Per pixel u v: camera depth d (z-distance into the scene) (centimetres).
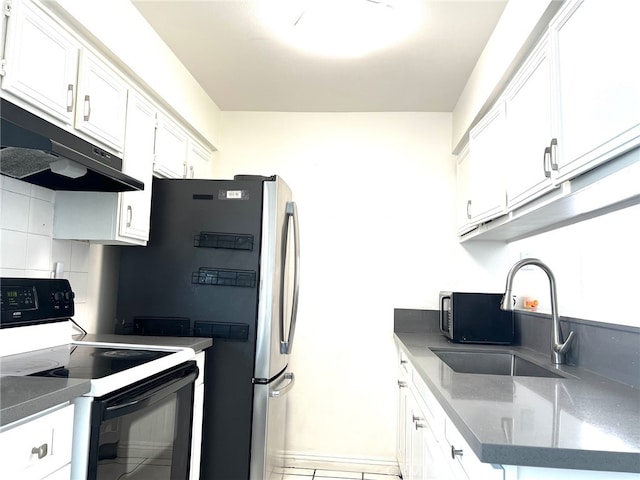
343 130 337
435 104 321
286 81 293
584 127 135
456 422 111
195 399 207
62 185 192
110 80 197
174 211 236
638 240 176
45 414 111
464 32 231
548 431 98
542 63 168
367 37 239
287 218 247
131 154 215
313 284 324
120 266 235
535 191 175
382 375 316
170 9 218
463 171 300
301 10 218
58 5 157
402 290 321
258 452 218
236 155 341
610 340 162
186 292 230
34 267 191
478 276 317
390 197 328
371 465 309
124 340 208
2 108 134
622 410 116
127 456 143
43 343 184
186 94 278
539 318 234
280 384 241
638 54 108
